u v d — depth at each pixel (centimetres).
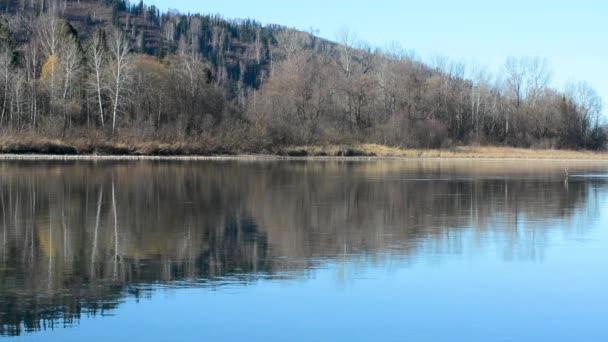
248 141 8969
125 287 1827
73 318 1570
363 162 8250
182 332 1487
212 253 2262
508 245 2469
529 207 3597
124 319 1566
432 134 10781
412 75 12006
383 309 1664
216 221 2945
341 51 13550
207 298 1734
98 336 1458
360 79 11525
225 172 5825
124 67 8712
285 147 9238
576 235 2703
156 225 2808
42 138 7850
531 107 13325
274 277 1953
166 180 4853
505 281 1942
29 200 3559
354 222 2977
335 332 1500
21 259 2134
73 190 4062
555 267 2120
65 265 2062
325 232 2702
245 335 1473
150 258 2173
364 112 11469
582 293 1825
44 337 1450
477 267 2106
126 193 3966
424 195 4128
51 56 9975
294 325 1538
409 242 2500
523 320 1600
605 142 13975
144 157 8050
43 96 9012
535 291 1839
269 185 4625
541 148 12356
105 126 8575
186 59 10969
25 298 1716
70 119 8731
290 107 9925
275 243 2448
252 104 10088
